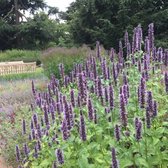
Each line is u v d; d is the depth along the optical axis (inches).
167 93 217.0
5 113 427.8
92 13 1111.0
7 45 2156.7
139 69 254.7
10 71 1115.9
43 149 224.7
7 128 345.7
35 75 934.4
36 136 243.1
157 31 1038.4
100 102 223.3
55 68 652.7
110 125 203.0
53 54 690.2
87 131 196.4
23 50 1991.9
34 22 2098.9
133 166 190.9
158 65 276.7
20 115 388.2
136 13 1026.1
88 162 187.8
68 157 187.0
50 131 226.5
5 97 544.1
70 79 305.0
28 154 239.3
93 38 1096.8
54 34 2193.7
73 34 1194.6
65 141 193.2
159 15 1009.5
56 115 250.8
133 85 239.3
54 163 186.1
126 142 194.4
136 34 275.7
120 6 1048.8
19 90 613.6
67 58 652.7
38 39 2180.1
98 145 190.1
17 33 2089.1
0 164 289.1
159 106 221.1
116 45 1062.4
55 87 278.8
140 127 172.9
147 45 270.7
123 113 183.0
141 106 182.2
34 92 294.8
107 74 250.7
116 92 241.0
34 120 235.8
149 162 181.2
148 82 234.1
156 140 182.4
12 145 294.5
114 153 157.5
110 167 177.8
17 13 2246.6
